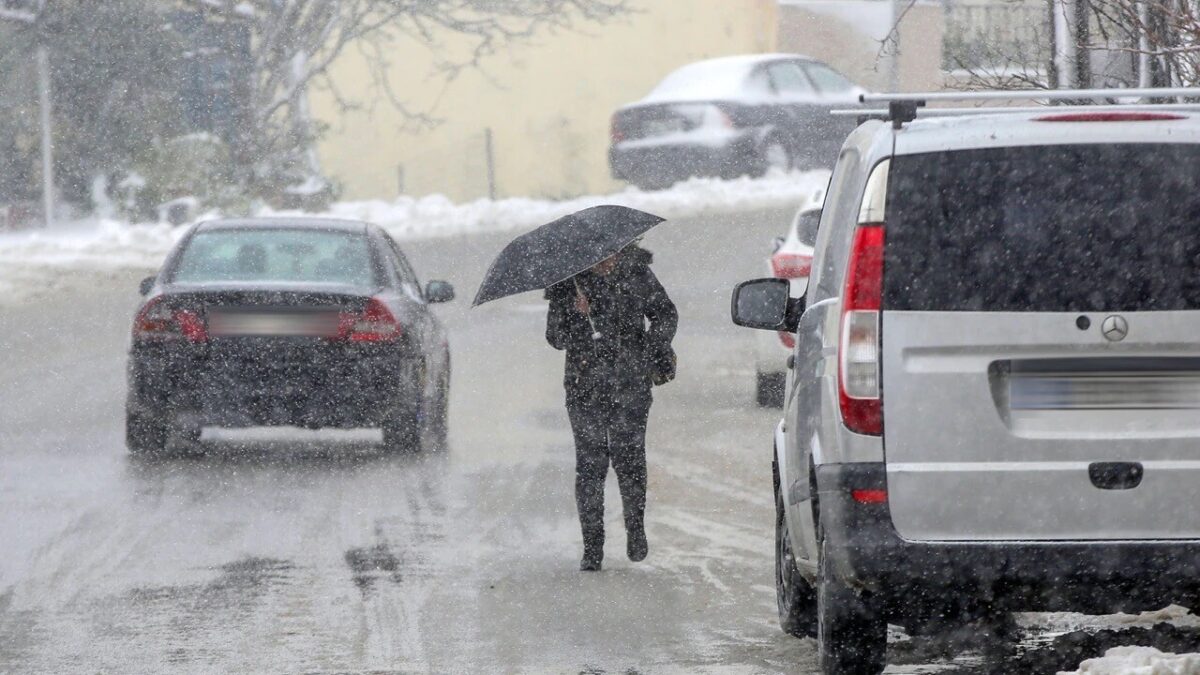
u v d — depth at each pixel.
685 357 54.16
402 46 112.12
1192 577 17.22
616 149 91.06
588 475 26.38
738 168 89.75
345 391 36.31
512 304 68.50
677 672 20.28
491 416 44.00
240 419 36.28
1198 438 17.34
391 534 29.23
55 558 27.16
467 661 20.86
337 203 96.56
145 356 36.34
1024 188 17.53
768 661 20.80
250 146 94.88
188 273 38.25
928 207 17.61
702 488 33.84
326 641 21.92
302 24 95.75
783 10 111.44
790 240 43.47
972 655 20.56
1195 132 17.55
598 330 26.34
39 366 52.56
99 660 20.97
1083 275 17.44
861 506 17.50
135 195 91.06
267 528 29.72
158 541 28.55
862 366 17.59
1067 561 17.25
